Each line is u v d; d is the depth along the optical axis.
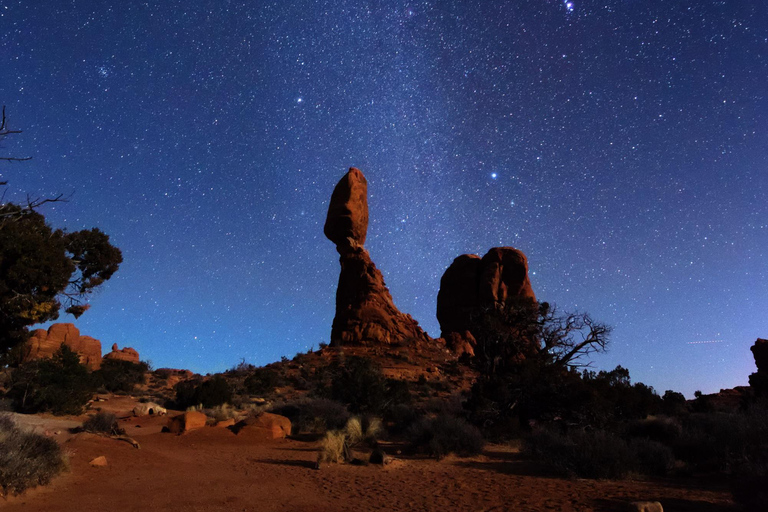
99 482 8.31
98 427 14.96
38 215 14.30
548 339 23.11
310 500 7.95
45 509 6.32
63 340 52.50
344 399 25.19
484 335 23.73
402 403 25.97
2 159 10.50
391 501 8.02
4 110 10.39
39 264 13.27
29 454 7.79
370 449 15.28
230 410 24.83
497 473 11.00
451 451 14.17
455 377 48.03
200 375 53.12
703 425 15.15
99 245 15.26
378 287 62.97
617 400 20.42
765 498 6.34
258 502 7.64
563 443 11.45
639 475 10.12
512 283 72.75
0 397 22.23
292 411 24.28
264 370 44.62
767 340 58.56
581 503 7.59
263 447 15.52
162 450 13.70
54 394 22.33
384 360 51.56
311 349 57.41
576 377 20.45
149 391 42.28
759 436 10.66
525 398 20.33
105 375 40.03
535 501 7.88
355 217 65.69
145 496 7.60
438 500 8.09
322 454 12.61
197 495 7.94
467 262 76.62
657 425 16.45
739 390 49.97
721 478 9.60
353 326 59.16
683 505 7.21
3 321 13.55
